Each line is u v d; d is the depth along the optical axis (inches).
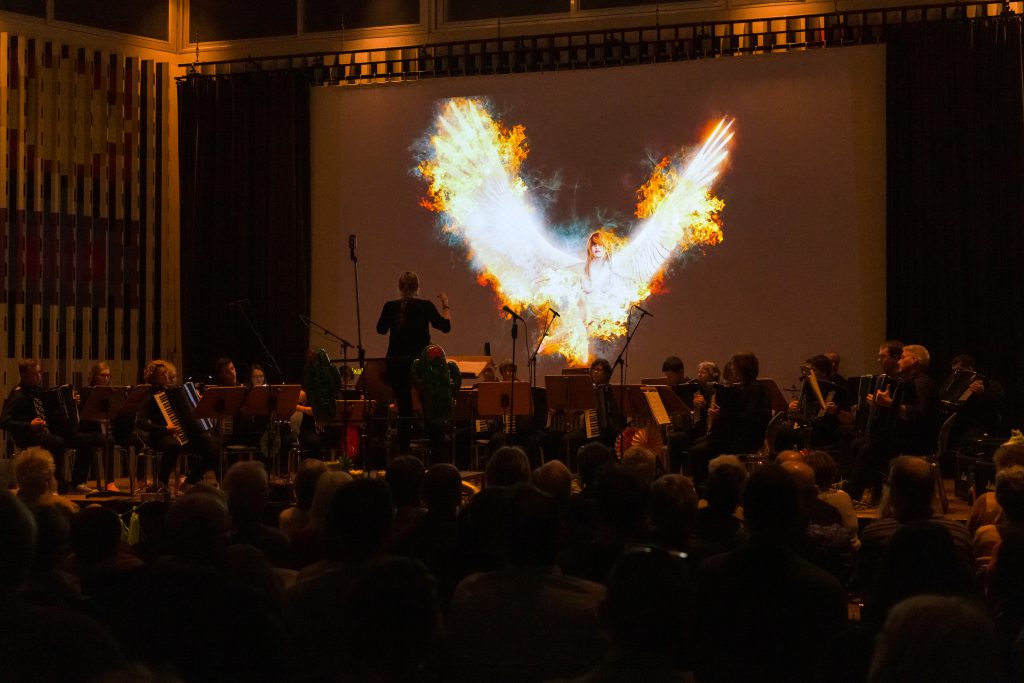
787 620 94.9
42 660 70.1
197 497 105.3
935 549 88.7
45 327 433.4
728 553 100.7
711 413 303.9
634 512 118.6
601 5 430.9
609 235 417.7
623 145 416.8
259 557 112.0
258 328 447.2
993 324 376.2
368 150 444.8
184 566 90.2
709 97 408.2
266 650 87.8
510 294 427.5
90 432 349.1
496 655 95.2
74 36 446.6
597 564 118.4
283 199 447.8
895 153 387.5
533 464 343.0
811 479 150.6
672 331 409.7
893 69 387.9
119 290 451.2
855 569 146.1
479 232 431.5
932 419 275.7
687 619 67.6
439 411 282.7
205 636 86.3
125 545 136.8
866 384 327.6
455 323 433.1
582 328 419.5
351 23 459.8
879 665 54.3
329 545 101.5
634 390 313.0
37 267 430.3
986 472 255.9
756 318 401.1
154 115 463.2
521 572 97.7
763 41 411.5
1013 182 375.9
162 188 464.1
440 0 450.0
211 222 454.0
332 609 98.1
